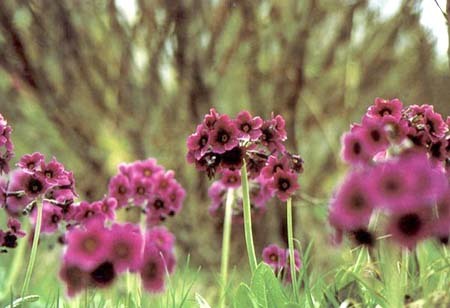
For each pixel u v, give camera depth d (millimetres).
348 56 1489
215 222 1474
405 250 763
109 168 1459
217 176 1484
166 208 1012
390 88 1551
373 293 757
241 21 1431
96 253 885
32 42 1378
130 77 1436
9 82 1387
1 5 1358
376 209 730
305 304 828
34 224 936
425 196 717
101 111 1433
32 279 1191
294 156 850
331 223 742
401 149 759
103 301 895
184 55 1430
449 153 775
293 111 1456
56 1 1380
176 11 1417
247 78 1443
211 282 1333
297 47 1440
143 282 919
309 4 1442
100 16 1411
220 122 818
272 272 813
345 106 1509
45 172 855
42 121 1410
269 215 1448
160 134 1458
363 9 1487
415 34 1522
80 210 912
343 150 758
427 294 773
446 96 1561
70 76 1404
